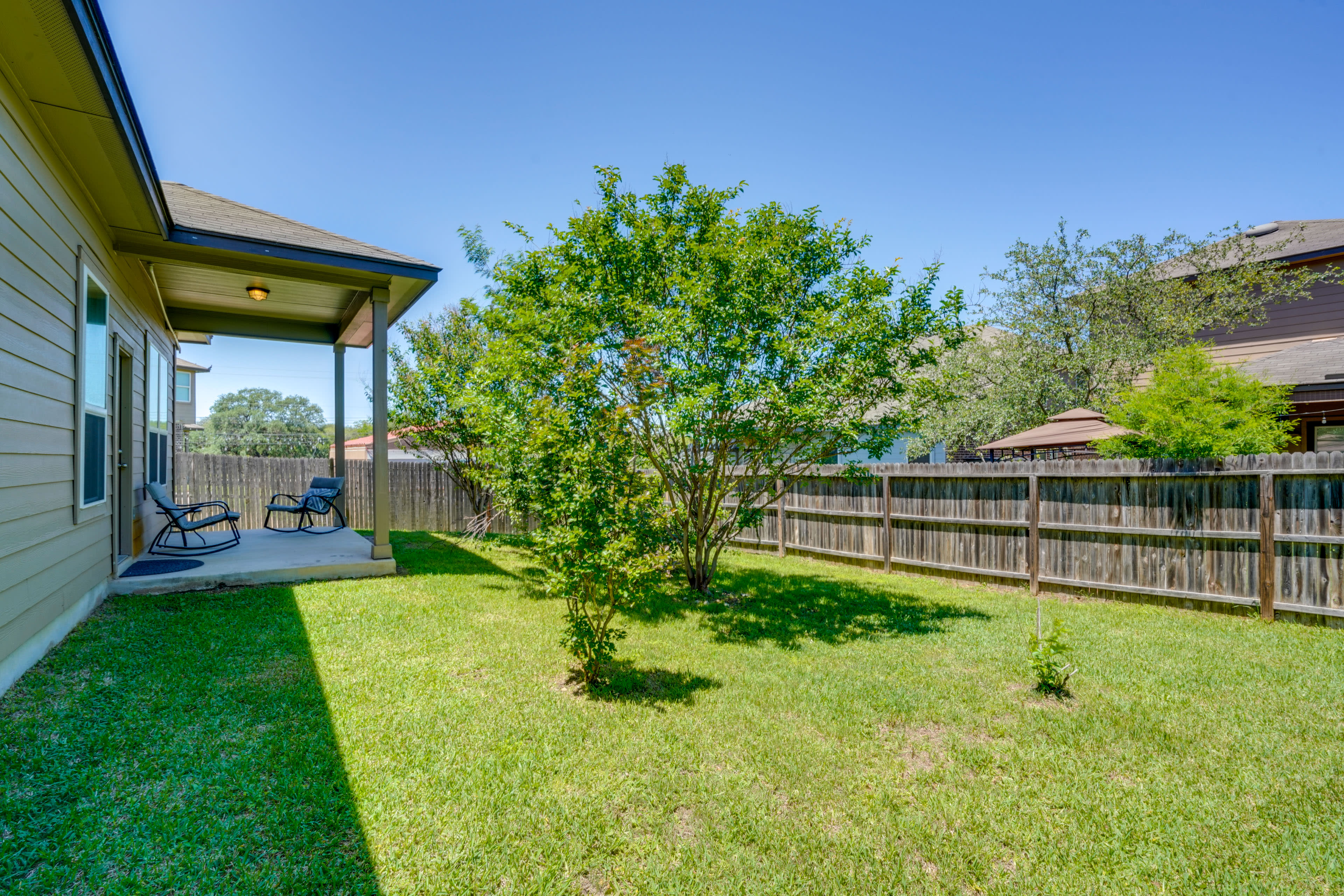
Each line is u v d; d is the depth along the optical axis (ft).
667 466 22.74
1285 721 11.44
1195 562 19.85
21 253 11.57
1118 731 11.01
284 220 24.13
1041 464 23.16
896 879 7.27
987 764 9.91
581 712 11.55
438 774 9.16
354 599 18.92
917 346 21.21
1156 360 28.60
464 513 40.55
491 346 24.97
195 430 95.20
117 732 9.95
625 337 21.97
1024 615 19.39
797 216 21.89
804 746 10.42
